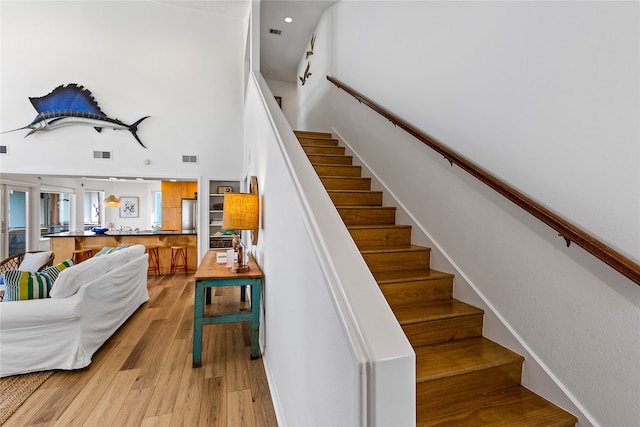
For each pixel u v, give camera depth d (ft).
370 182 10.22
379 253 6.89
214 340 9.64
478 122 5.97
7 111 15.76
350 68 12.19
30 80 16.02
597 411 3.95
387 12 9.36
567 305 4.33
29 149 16.01
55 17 16.30
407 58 8.32
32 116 16.02
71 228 26.23
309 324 3.89
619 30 3.74
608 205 3.87
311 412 3.80
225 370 7.81
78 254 18.11
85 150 16.72
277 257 6.42
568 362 4.31
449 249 6.73
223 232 19.15
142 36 17.56
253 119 11.93
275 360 6.64
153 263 19.29
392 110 9.08
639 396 3.56
